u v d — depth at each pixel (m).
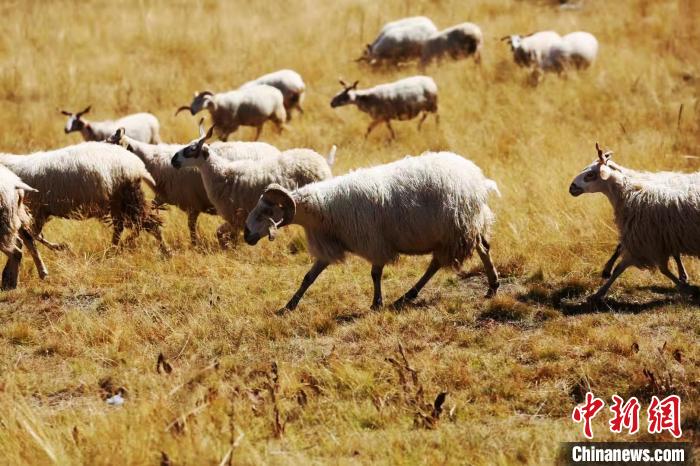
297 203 12.07
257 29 30.30
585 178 12.38
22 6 32.97
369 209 11.95
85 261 14.40
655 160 17.67
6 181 13.23
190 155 14.59
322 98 24.55
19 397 9.98
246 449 8.63
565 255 13.79
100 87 25.73
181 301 12.95
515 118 21.28
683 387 9.72
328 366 10.67
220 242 15.09
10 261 13.66
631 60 25.03
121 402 10.05
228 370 10.69
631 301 12.34
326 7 32.38
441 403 9.30
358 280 13.57
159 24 30.64
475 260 13.82
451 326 11.66
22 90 25.52
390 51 27.14
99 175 14.55
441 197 11.91
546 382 10.14
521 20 29.77
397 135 21.59
